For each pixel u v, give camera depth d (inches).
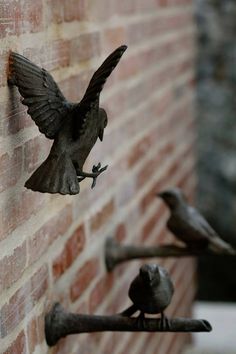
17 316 99.6
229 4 259.6
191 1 170.2
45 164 95.7
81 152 96.4
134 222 132.0
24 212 100.3
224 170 259.3
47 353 105.6
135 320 105.2
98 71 93.6
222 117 260.4
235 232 263.4
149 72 139.5
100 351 119.4
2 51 95.7
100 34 118.2
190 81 169.0
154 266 103.0
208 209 263.1
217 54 260.2
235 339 176.4
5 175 96.9
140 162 134.8
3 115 96.1
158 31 144.3
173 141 154.6
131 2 130.6
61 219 108.2
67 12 108.3
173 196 119.7
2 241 97.0
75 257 112.0
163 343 146.8
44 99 96.3
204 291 289.1
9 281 98.2
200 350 170.4
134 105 132.1
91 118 96.4
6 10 96.3
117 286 125.3
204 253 120.5
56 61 105.8
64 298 109.2
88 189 115.4
